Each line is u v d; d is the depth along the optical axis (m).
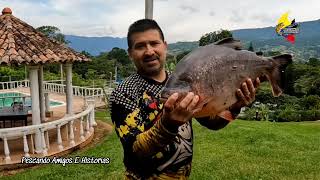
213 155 9.28
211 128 2.54
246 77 2.03
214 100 1.93
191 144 2.54
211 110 1.96
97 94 21.02
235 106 2.06
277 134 11.96
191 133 2.55
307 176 7.62
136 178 2.42
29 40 11.07
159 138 1.94
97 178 7.69
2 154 9.93
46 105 16.27
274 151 9.75
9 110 13.24
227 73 1.96
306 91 39.75
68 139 11.39
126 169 2.46
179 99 1.83
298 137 12.13
